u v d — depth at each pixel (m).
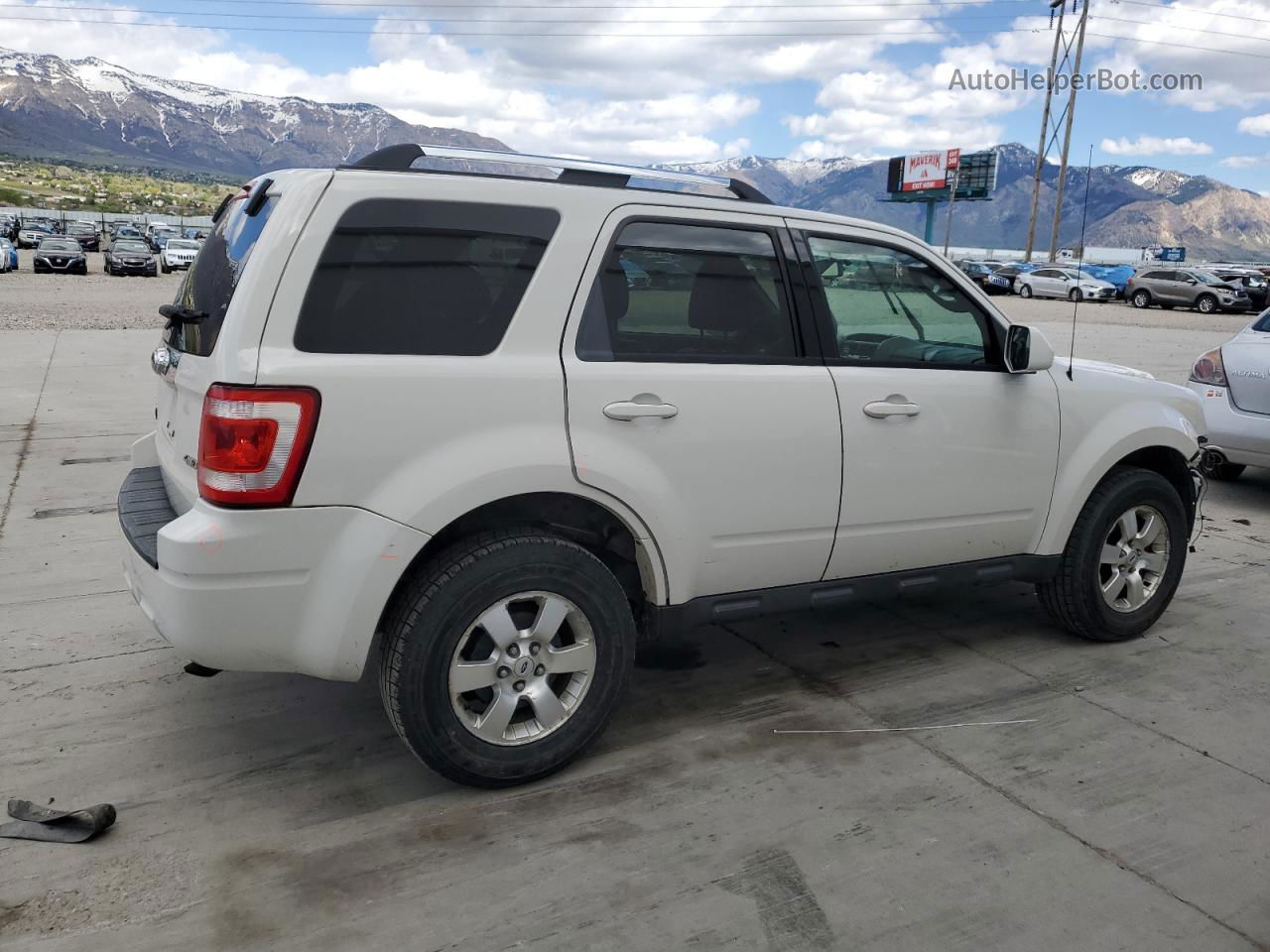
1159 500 4.27
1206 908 2.50
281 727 3.44
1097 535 4.11
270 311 2.61
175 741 3.32
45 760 3.17
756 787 3.08
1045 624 4.57
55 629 4.27
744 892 2.55
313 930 2.38
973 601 4.89
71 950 2.29
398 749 3.30
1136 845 2.78
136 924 2.39
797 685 3.86
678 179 3.28
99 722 3.44
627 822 2.87
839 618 4.62
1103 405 4.11
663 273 3.15
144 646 4.11
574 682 3.12
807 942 2.36
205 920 2.41
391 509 2.71
